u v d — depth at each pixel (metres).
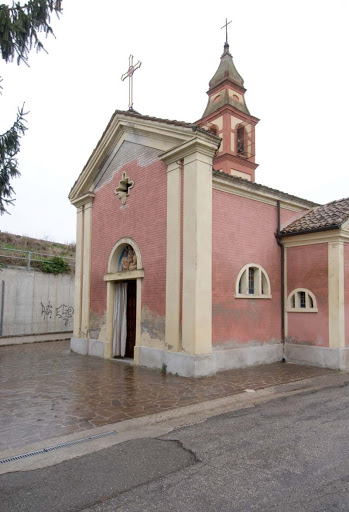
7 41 5.53
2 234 21.73
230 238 10.20
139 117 10.88
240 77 18.86
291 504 3.26
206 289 9.03
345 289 10.55
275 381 8.48
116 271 12.07
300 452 4.41
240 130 18.36
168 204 9.80
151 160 10.68
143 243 10.70
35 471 4.03
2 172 6.66
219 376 8.91
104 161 12.96
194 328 8.74
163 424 5.61
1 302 15.57
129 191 11.51
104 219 12.73
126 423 5.61
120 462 4.21
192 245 8.98
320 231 10.62
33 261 17.89
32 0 5.48
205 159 9.31
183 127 9.32
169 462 4.19
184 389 7.66
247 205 10.84
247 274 10.49
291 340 11.22
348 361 10.30
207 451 4.48
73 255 22.53
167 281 9.58
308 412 6.11
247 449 4.52
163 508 3.24
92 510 3.24
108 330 12.08
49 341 17.09
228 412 6.18
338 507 3.19
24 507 3.30
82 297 13.55
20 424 5.56
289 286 11.47
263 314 10.94
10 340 15.73
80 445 4.77
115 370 9.83
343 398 7.06
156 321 9.95
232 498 3.38
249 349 10.34
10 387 8.00
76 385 8.12
